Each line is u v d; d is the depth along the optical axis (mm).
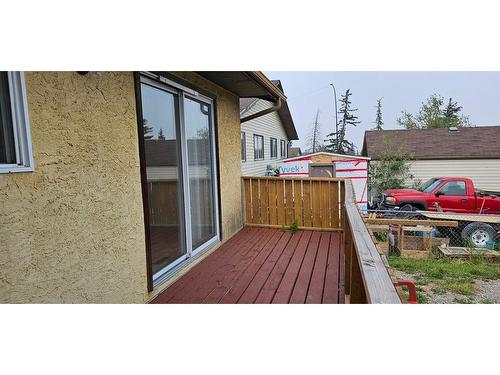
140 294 3023
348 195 4066
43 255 2043
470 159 15570
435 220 8594
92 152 2455
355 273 2398
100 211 2535
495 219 8578
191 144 4215
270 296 3246
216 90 4973
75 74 2297
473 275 6336
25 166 1908
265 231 6078
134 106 2947
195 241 4344
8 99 1851
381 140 18047
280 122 19766
